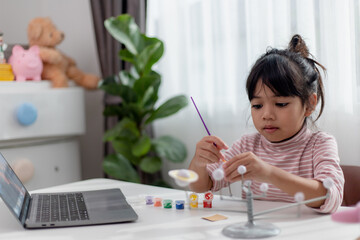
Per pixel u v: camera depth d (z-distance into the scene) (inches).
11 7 94.3
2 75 73.7
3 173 35.7
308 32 64.1
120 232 31.2
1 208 40.3
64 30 98.0
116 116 87.0
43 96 75.3
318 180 36.2
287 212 35.1
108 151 88.9
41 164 76.9
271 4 68.6
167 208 38.0
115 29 73.4
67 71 85.2
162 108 72.7
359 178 47.3
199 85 79.5
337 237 28.2
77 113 81.0
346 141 62.2
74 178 83.5
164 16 82.9
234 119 74.7
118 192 43.5
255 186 44.5
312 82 41.3
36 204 38.7
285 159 43.1
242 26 72.6
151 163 77.1
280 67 38.5
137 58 74.9
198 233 30.3
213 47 76.4
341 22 61.1
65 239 30.1
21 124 72.4
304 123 43.2
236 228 30.0
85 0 94.3
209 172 43.5
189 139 82.0
